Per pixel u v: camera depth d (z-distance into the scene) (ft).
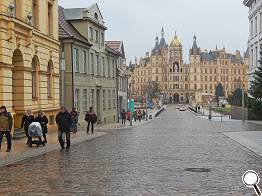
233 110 228.63
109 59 184.44
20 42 87.81
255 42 210.18
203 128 136.05
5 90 80.84
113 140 89.92
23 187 37.93
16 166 51.06
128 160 56.03
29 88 93.91
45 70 104.94
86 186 38.19
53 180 41.32
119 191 35.91
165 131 120.78
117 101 198.29
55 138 90.12
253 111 189.67
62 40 132.05
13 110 89.86
